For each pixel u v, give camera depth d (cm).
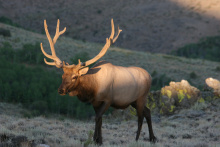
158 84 17362
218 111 5128
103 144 2428
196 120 4725
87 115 12156
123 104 2412
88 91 2223
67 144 2266
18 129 2875
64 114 12225
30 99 12312
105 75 2266
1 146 1925
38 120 3809
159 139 3119
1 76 13300
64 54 19138
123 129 4012
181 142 2809
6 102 12038
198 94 5859
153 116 5322
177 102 5678
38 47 18200
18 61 16675
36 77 14262
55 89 13250
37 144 2088
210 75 19812
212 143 2828
